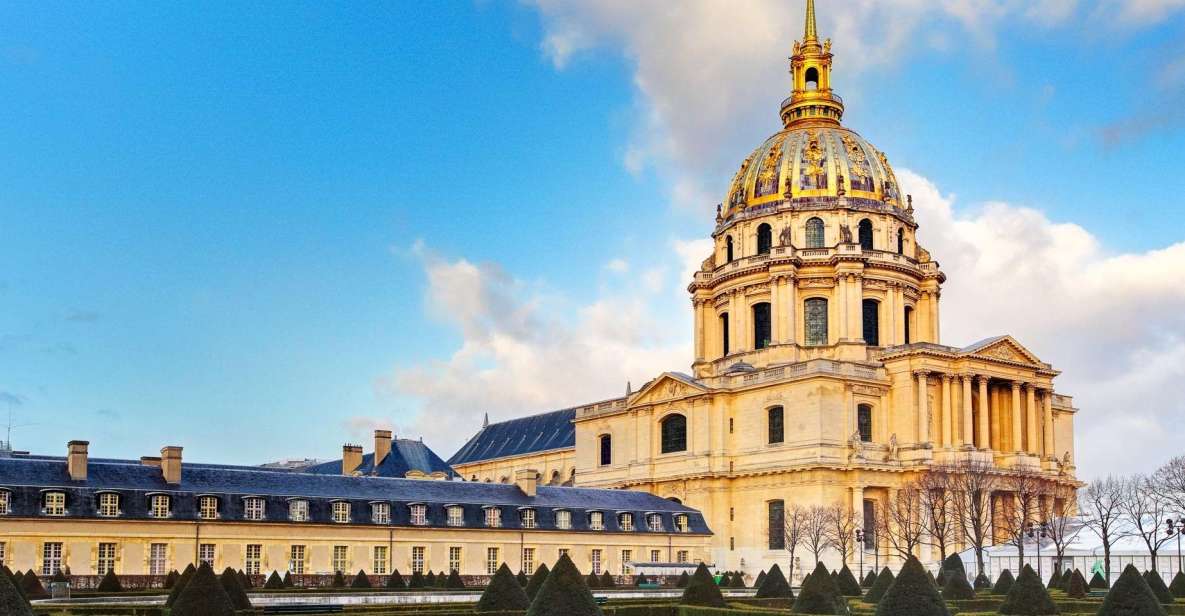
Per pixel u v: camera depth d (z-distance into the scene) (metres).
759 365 164.25
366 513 121.12
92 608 71.56
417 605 80.25
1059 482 154.50
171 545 109.56
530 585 77.06
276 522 115.00
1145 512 130.88
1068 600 84.94
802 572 142.50
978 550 128.50
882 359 153.38
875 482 145.50
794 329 163.38
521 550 130.62
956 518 138.12
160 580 106.06
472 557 126.75
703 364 174.75
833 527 138.38
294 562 115.81
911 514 138.88
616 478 170.25
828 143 173.75
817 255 166.00
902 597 60.50
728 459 155.75
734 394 157.38
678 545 145.50
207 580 59.41
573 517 136.62
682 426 162.50
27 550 102.62
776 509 149.75
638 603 83.81
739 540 152.75
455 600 95.00
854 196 169.62
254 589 98.19
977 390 153.50
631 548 140.75
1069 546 134.88
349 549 119.00
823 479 143.12
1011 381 154.38
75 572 104.38
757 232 172.00
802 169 171.50
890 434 149.88
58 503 105.00
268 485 118.56
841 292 163.00
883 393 151.00
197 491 112.69
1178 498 137.25
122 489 108.69
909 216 174.50
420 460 185.12
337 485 123.81
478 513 129.12
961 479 136.88
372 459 185.75
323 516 118.31
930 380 150.62
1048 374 159.50
